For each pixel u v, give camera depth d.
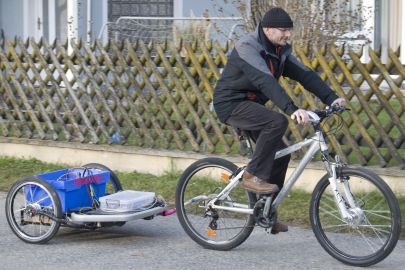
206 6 31.88
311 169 17.86
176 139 19.52
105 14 31.55
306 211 16.86
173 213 16.22
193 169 15.07
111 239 15.53
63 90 20.84
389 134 17.44
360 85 17.47
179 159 19.45
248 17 23.67
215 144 19.08
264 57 13.93
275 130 13.73
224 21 28.36
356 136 17.64
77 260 14.26
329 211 14.12
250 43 13.83
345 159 17.83
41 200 15.19
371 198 13.98
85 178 15.27
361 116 18.02
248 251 14.74
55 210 14.95
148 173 19.86
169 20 30.66
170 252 14.70
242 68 13.77
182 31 27.72
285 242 15.25
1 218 17.06
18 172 20.41
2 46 21.47
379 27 31.28
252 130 14.06
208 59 18.78
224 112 14.26
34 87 21.16
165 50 19.41
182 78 19.25
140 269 13.77
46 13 32.75
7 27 33.00
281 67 14.19
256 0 22.41
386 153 17.38
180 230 16.16
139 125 19.95
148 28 29.81
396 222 13.23
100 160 20.44
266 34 13.88
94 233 15.93
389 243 13.35
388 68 17.14
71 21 30.72
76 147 20.72
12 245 15.16
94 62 20.27
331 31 21.73
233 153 18.98
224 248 14.73
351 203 13.56
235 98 14.16
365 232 13.81
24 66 21.22
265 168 13.93
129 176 19.64
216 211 14.85
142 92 19.81
